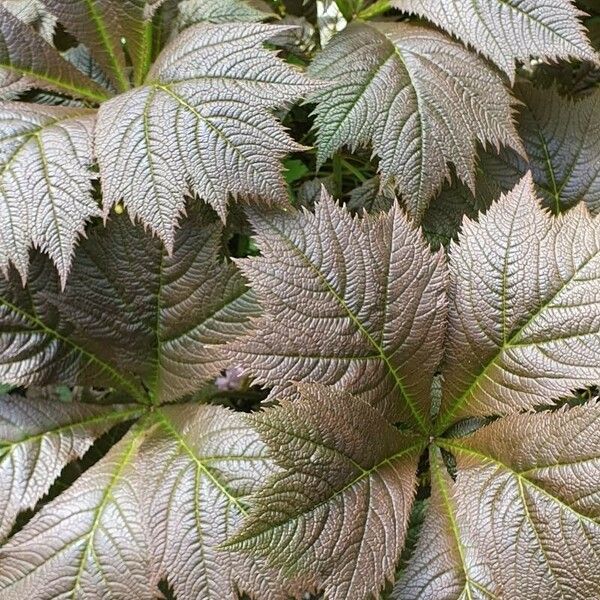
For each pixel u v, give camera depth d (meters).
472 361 0.88
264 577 0.84
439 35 0.94
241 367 0.84
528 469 0.84
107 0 0.93
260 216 0.86
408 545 0.89
